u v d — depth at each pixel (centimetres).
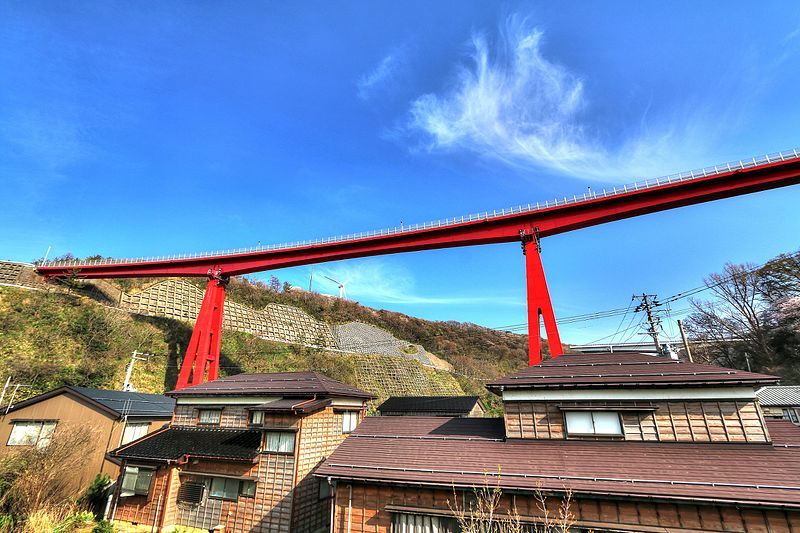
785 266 3634
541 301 2562
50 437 1516
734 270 3978
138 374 3136
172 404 2269
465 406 2806
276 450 1423
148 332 3619
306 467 1419
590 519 855
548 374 1173
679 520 805
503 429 1199
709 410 979
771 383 927
